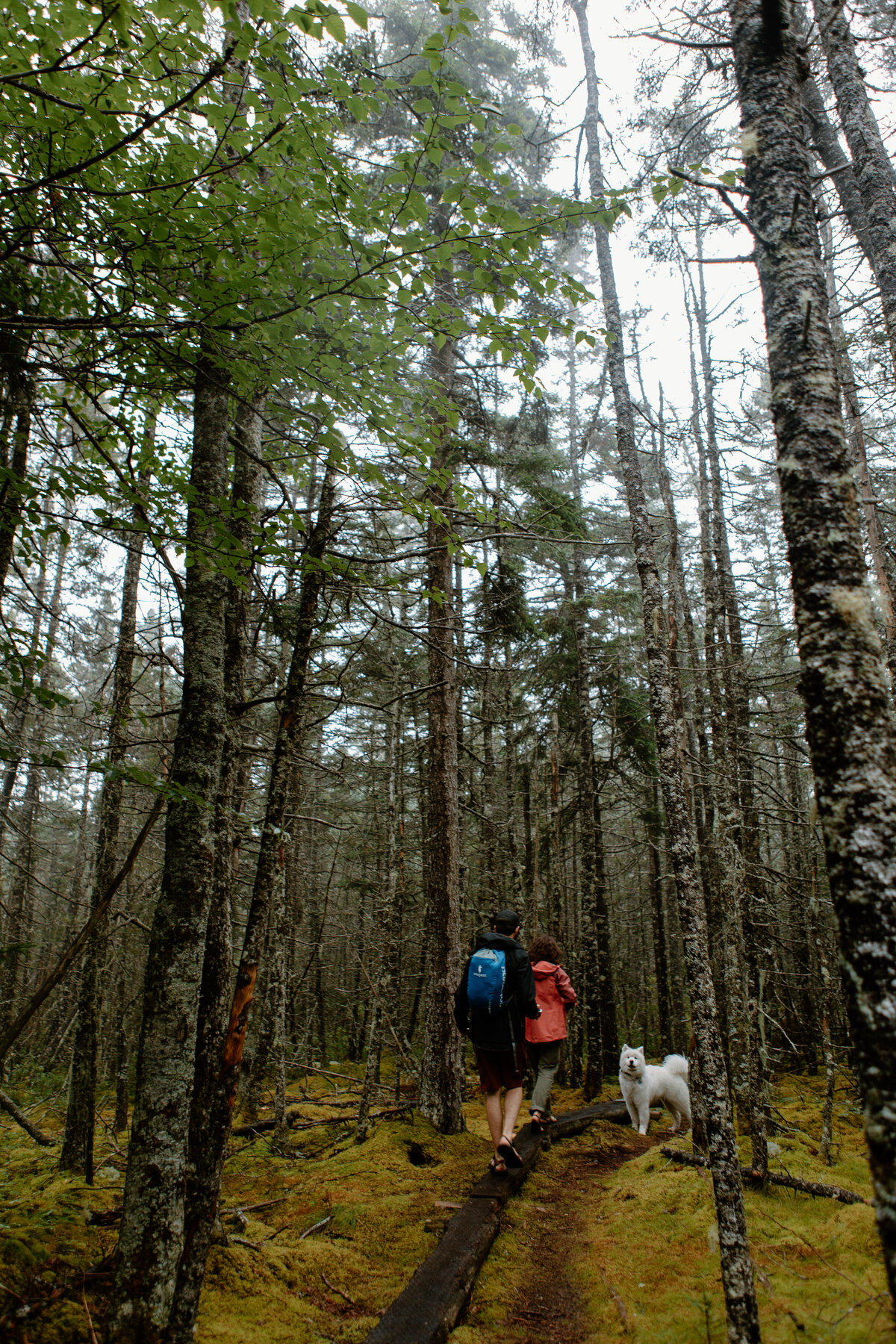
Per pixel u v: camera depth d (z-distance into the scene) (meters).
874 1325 2.73
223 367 3.78
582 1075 11.34
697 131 5.91
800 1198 4.30
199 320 3.54
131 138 2.65
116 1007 8.70
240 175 3.80
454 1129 6.26
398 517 9.02
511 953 5.61
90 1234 3.44
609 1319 3.31
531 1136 6.38
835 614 2.12
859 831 1.90
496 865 12.79
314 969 14.91
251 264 3.53
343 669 4.34
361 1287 3.59
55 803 13.09
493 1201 4.53
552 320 4.08
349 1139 6.21
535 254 4.47
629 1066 7.16
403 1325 3.08
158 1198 2.67
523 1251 4.21
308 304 3.65
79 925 9.55
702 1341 2.93
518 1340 3.24
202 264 3.66
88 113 3.00
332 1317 3.29
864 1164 4.93
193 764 3.15
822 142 5.89
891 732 2.00
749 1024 4.79
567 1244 4.38
